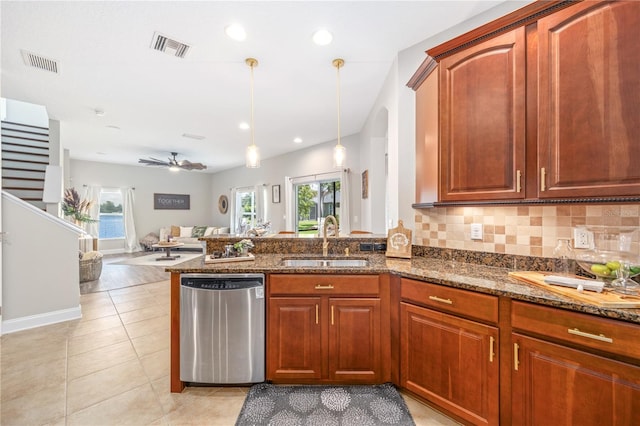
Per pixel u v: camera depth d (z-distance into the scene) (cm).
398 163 247
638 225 144
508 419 133
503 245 185
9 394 177
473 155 165
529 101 146
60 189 389
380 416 160
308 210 626
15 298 271
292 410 165
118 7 187
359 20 203
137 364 213
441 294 156
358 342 180
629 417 104
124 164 802
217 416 161
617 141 121
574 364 116
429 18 202
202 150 626
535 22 144
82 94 326
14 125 421
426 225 226
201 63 260
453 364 151
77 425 153
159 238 833
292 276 181
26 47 232
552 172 138
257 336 181
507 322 134
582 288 126
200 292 179
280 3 185
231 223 870
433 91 193
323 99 348
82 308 335
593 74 126
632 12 118
